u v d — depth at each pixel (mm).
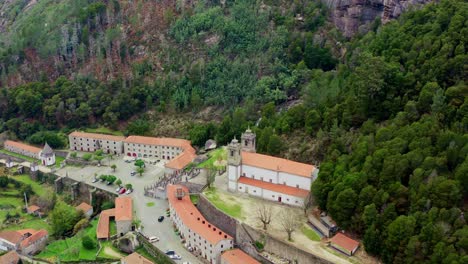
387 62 188875
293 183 165250
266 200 167750
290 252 139375
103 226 175375
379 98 176875
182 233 163750
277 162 169125
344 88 199750
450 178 133625
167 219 178500
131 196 198125
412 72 175625
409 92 171000
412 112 160625
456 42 173750
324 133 180625
